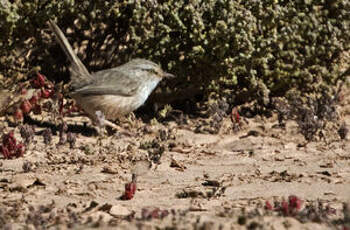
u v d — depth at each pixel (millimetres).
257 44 18500
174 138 17328
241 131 18297
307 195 12344
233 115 18578
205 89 19344
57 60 20016
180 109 20094
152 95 19766
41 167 14305
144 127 18031
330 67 20031
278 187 12930
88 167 14414
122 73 17453
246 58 18375
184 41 18672
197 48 18219
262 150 16359
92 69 20031
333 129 18500
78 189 12758
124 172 14109
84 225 9789
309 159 15523
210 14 18469
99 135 17406
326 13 19188
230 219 10008
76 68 17688
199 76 19000
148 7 18266
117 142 16984
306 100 19516
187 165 14914
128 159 15148
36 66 19625
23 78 19219
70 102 19188
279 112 18516
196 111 19875
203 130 18234
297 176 13773
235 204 11648
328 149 16500
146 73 17625
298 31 18844
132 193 12133
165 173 14117
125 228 9375
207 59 18516
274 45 18797
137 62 17719
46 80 18609
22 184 12781
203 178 13758
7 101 17781
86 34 20078
